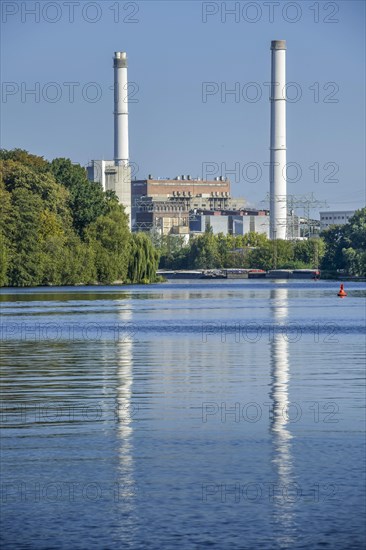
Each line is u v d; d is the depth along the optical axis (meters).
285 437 84.81
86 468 74.69
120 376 125.06
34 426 89.50
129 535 61.22
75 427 89.06
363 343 173.88
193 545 59.69
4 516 64.44
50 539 60.66
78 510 65.44
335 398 105.50
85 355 152.38
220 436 85.31
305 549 59.12
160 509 65.56
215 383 117.88
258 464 75.62
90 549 59.12
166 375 126.06
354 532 61.56
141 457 77.81
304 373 127.44
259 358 147.38
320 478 71.81
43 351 159.38
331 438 84.19
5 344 172.00
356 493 68.31
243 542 60.09
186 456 78.12
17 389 113.00
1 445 81.81
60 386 115.44
